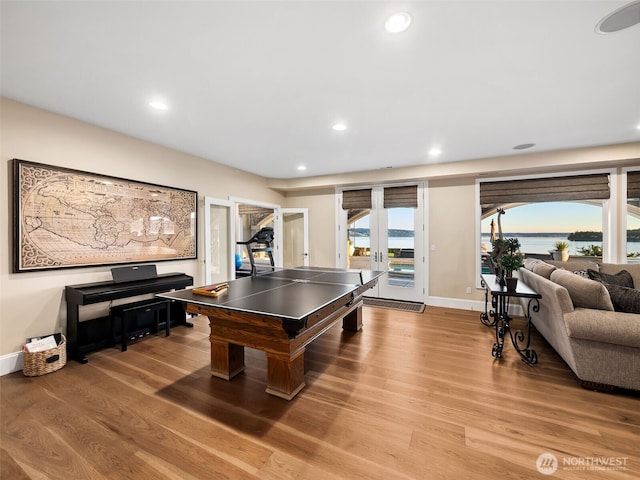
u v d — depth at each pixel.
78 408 2.00
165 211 3.76
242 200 5.09
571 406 2.01
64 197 2.79
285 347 2.10
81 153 2.93
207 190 4.41
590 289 2.29
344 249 5.76
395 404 2.06
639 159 3.55
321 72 2.05
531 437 1.71
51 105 2.57
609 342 2.11
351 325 3.60
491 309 4.17
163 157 3.75
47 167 2.67
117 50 1.79
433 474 1.45
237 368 2.51
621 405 2.02
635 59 1.87
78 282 2.94
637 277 3.54
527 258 4.40
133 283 3.20
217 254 4.67
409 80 2.15
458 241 4.78
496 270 3.34
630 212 3.84
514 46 1.75
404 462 1.53
